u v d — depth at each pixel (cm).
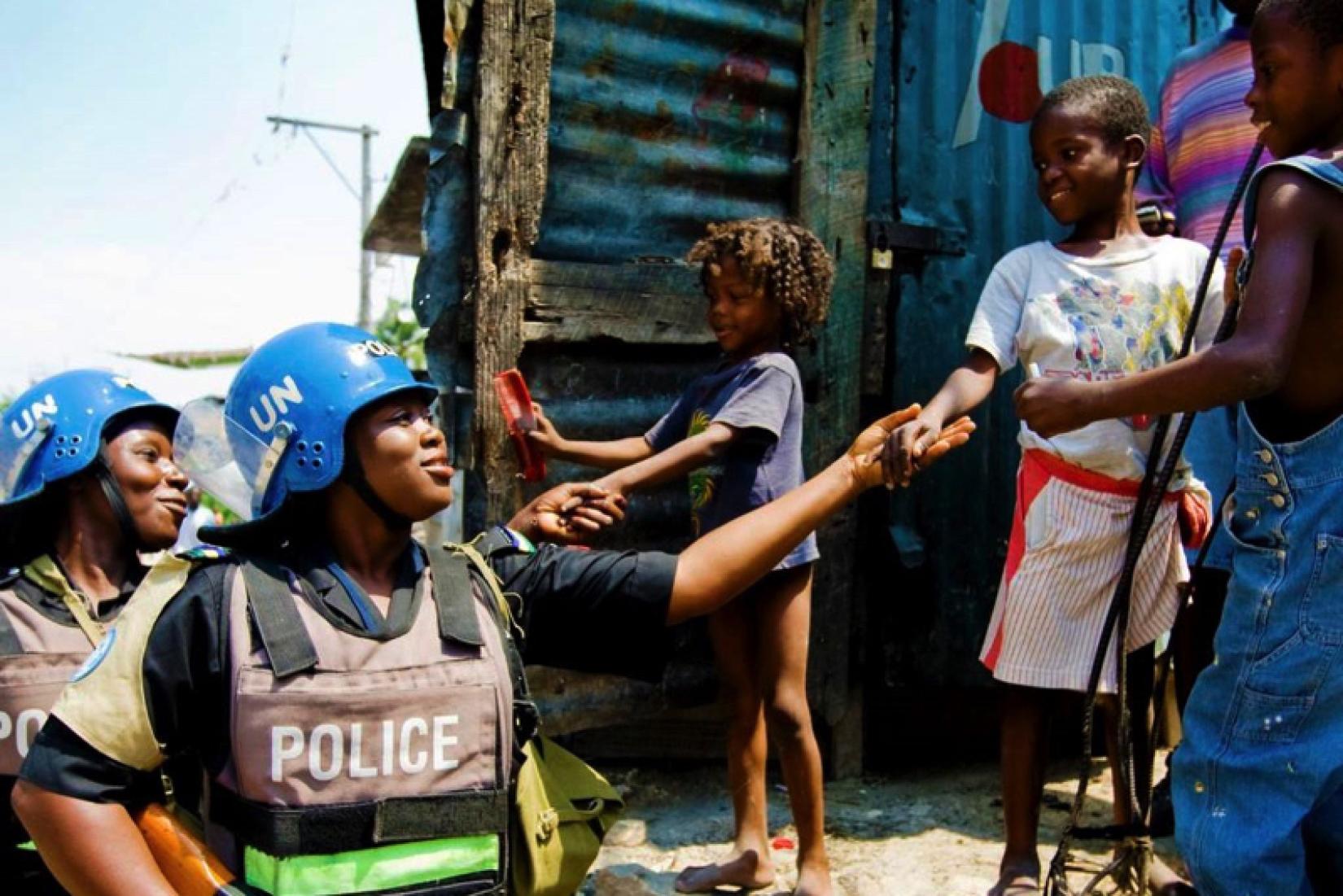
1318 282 182
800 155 362
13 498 214
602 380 341
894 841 314
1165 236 289
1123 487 258
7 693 199
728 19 348
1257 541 193
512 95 315
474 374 320
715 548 177
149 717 145
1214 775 192
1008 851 264
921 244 373
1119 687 231
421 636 154
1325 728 181
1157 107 411
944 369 380
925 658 373
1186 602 242
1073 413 194
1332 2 190
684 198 354
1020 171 390
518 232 318
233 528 154
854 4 360
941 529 375
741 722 288
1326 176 179
